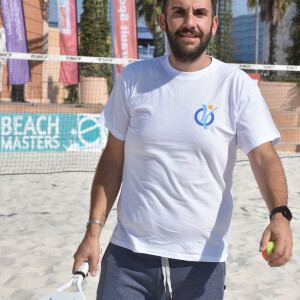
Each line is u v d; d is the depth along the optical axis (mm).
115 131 2211
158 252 2027
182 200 2012
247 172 9789
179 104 2033
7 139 11969
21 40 14203
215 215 2037
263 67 11055
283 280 4129
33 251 4695
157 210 2027
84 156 11680
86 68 17500
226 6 20594
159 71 2117
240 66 10969
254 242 5113
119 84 2195
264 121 2021
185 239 2027
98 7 17734
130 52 14656
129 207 2102
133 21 14586
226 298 3762
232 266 4469
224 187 2057
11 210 6367
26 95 17156
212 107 2018
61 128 12391
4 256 4535
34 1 17438
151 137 2027
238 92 2029
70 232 5398
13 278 4047
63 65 14773
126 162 2145
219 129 2008
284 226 1782
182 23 2014
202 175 2008
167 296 2070
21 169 9781
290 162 11531
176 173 2008
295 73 18781
